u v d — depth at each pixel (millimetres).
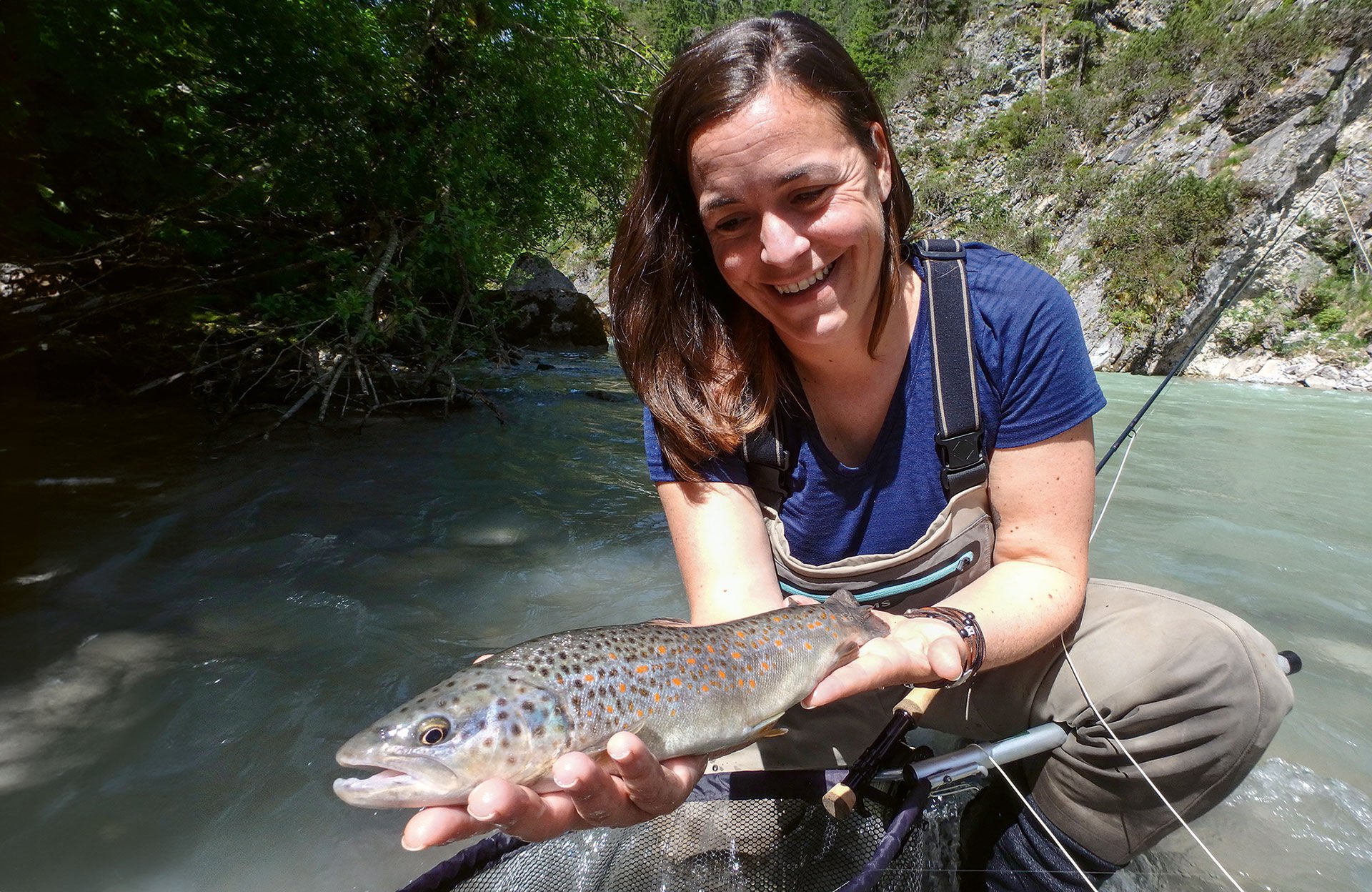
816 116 610
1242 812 781
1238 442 2873
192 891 655
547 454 2346
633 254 757
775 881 612
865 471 729
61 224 2479
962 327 682
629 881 606
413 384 3152
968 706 763
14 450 2020
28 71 2158
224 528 1542
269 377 2869
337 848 712
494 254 3824
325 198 3195
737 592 740
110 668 997
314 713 915
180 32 2543
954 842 729
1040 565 694
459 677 543
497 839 562
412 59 3426
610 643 588
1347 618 1221
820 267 635
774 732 663
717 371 736
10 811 737
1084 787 656
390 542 1499
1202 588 1317
